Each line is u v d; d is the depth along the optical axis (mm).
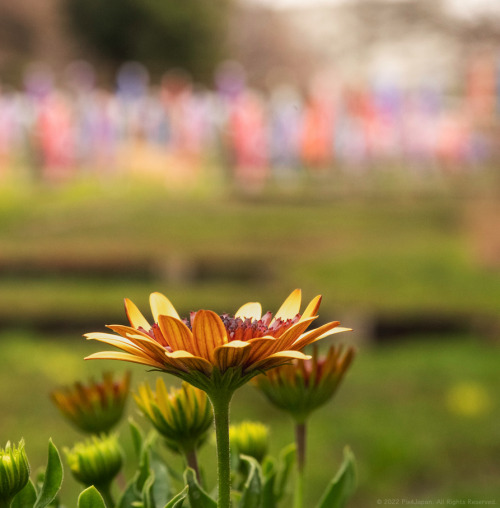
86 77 34812
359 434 5688
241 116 21750
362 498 4863
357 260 13148
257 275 12781
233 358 928
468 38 19109
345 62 26219
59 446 5336
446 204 19469
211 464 4387
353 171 22469
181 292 10891
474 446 5516
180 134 21734
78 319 9234
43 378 6934
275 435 5703
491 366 7621
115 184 21172
